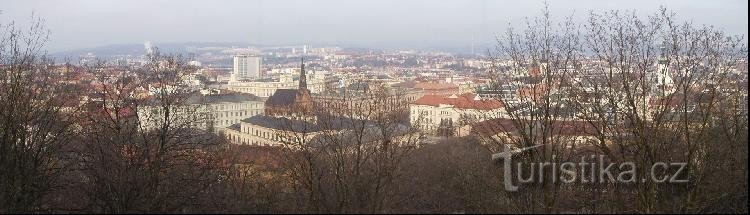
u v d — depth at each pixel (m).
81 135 35.72
